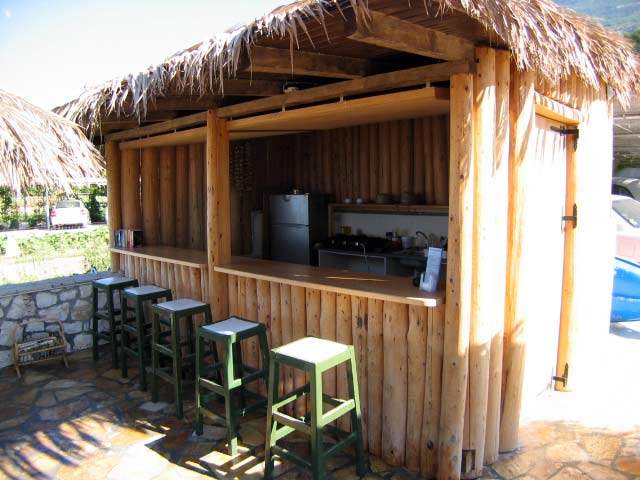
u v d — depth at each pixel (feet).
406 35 7.46
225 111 13.33
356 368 10.32
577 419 11.80
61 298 16.69
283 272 12.37
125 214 19.13
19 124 9.61
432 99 9.36
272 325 12.33
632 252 22.09
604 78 12.19
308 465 8.63
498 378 9.83
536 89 10.78
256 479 9.41
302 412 11.69
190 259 15.05
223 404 12.67
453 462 9.14
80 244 43.55
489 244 9.22
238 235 21.97
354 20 6.64
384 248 18.54
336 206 20.84
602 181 14.70
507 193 9.64
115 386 14.01
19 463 10.03
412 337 9.58
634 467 9.69
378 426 10.28
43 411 12.41
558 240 13.00
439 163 17.42
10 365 15.55
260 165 22.57
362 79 10.05
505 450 10.35
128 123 16.52
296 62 8.97
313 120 13.20
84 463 10.02
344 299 10.64
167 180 19.48
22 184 9.75
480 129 8.91
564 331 13.47
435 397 9.37
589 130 13.52
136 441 10.87
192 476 9.51
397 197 18.89
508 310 10.16
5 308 15.46
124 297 14.40
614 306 19.02
